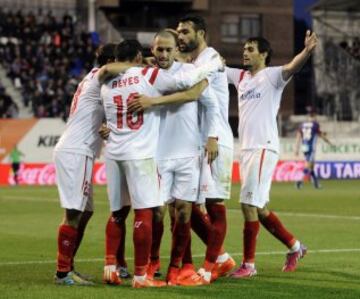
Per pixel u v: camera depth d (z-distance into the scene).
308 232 35.31
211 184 22.23
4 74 98.38
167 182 21.89
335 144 94.44
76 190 21.97
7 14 103.00
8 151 83.94
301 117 110.56
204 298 19.41
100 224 39.34
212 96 21.88
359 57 117.44
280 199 57.78
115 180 21.50
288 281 22.19
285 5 125.00
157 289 20.81
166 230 36.16
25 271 24.17
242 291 20.50
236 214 45.16
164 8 120.50
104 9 117.69
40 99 94.50
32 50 100.12
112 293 20.12
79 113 22.08
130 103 20.91
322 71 110.31
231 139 22.91
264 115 24.02
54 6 113.06
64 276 21.75
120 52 21.38
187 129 21.84
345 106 106.94
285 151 90.69
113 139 21.27
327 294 20.03
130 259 27.06
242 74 24.67
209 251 22.14
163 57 21.30
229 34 123.38
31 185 82.00
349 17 121.75
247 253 23.36
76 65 101.31
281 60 124.88
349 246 30.25
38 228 37.72
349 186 77.31
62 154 21.97
